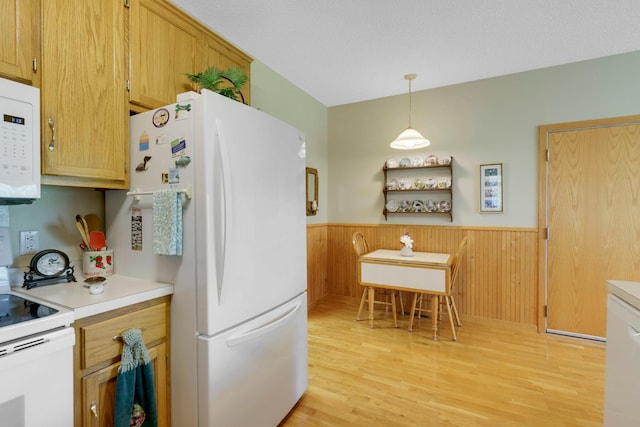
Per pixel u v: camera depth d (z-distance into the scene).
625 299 1.11
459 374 2.17
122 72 1.44
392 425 1.67
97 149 1.34
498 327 3.03
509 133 3.03
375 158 3.70
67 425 0.98
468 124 3.20
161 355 1.31
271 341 1.55
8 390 0.84
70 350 0.99
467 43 2.43
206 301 1.22
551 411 1.77
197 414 1.26
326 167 3.95
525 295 2.96
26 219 1.41
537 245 2.92
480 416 1.73
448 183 3.24
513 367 2.26
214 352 1.24
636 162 2.57
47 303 1.09
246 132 1.39
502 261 3.05
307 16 2.07
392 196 3.58
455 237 3.26
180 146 1.29
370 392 1.96
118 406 1.12
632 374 1.03
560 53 2.60
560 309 2.84
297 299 1.81
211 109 1.24
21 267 1.38
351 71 2.94
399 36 2.33
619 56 2.62
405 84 3.26
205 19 2.10
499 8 1.99
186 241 1.28
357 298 3.81
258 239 1.46
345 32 2.27
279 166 1.63
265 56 2.64
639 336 1.00
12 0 1.09
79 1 1.28
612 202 2.65
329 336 2.81
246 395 1.39
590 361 2.35
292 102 3.22
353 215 3.83
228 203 1.28
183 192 1.26
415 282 2.81
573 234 2.78
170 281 1.34
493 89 3.09
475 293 3.16
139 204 1.45
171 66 1.68
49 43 1.18
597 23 2.16
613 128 2.64
